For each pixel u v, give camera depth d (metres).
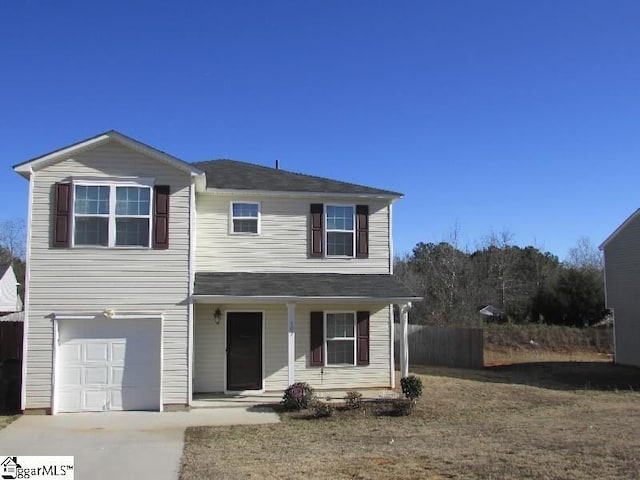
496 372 24.72
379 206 19.47
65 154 15.41
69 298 15.17
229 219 18.44
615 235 27.52
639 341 25.86
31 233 15.18
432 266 46.03
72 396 15.11
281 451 10.59
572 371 24.59
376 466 9.28
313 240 18.77
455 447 10.67
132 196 15.68
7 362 16.27
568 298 38.16
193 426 13.24
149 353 15.50
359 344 18.61
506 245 47.66
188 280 15.71
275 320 18.19
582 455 9.77
